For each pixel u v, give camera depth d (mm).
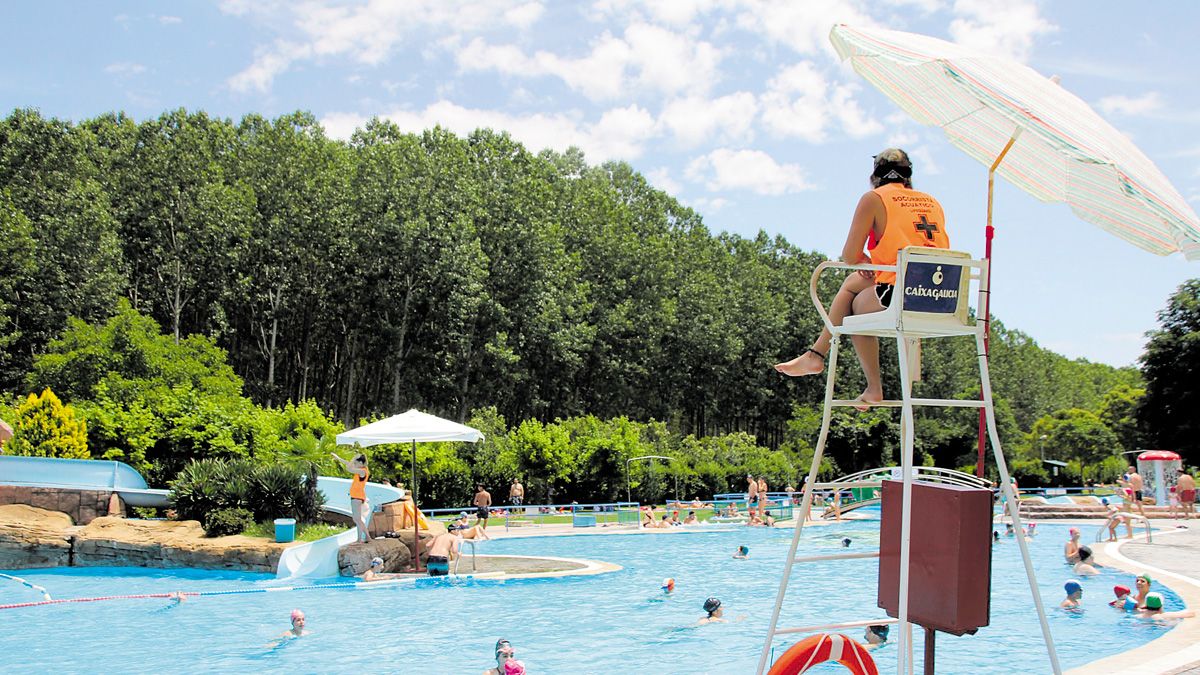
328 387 62688
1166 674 6617
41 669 10516
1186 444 53312
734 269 89312
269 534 20000
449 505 36719
